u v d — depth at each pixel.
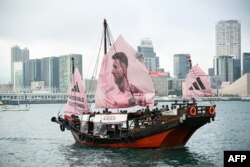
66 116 55.66
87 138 50.25
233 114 139.38
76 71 56.09
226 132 71.44
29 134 72.19
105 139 48.12
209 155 45.28
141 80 49.28
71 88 57.06
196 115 44.38
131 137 46.03
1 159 44.56
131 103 49.41
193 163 40.56
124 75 49.53
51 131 77.56
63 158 44.12
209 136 64.94
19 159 44.50
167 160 41.59
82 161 41.94
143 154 44.25
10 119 125.31
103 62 50.72
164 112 45.88
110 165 39.84
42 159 44.16
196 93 49.66
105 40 54.06
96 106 51.19
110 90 50.12
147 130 45.53
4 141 61.09
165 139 45.31
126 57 49.62
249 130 75.00
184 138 46.69
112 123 47.69
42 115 154.38
